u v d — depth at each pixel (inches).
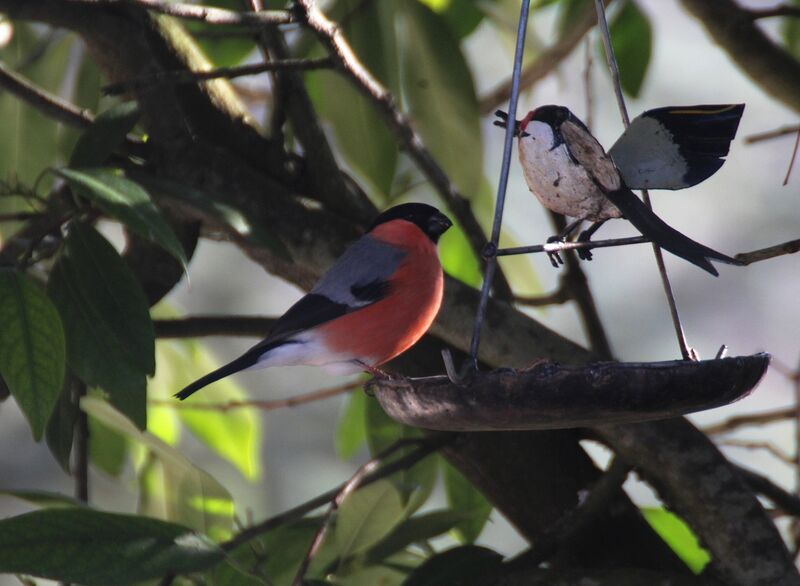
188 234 279.1
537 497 276.8
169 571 205.8
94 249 220.7
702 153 201.0
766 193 481.4
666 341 473.4
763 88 343.3
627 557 269.6
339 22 326.0
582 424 187.5
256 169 289.3
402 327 270.7
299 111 284.0
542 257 463.8
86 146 238.5
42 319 204.8
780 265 482.9
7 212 311.7
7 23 320.8
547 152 198.7
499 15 379.2
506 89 381.4
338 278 275.6
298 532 275.0
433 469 306.2
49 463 469.1
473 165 329.7
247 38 315.6
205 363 338.6
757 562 253.9
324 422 475.2
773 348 475.5
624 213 193.6
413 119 327.9
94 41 274.8
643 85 346.3
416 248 278.1
